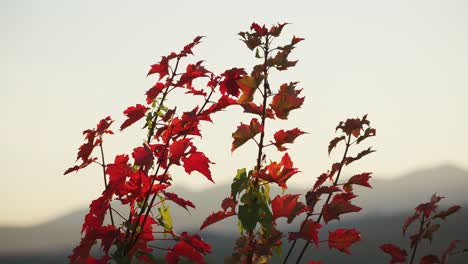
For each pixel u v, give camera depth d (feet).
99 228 12.66
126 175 12.68
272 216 13.23
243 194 13.12
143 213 13.51
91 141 13.44
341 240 13.23
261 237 13.30
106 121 13.55
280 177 13.17
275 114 13.52
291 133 13.47
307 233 12.95
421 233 15.53
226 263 13.00
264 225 12.85
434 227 15.43
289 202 13.26
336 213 12.99
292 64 13.52
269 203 13.37
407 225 15.97
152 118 13.39
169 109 13.12
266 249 12.82
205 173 12.84
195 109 13.24
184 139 12.80
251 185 13.30
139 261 12.58
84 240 12.51
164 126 13.08
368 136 13.73
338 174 13.87
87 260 12.33
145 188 12.86
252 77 13.47
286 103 13.47
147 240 13.20
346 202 13.08
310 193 13.34
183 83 13.29
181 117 13.07
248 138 13.51
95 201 12.71
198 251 12.94
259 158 13.51
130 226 12.78
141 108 13.47
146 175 12.62
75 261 12.36
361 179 13.58
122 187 12.70
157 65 13.43
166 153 12.96
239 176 13.33
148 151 12.17
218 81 13.48
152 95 13.38
